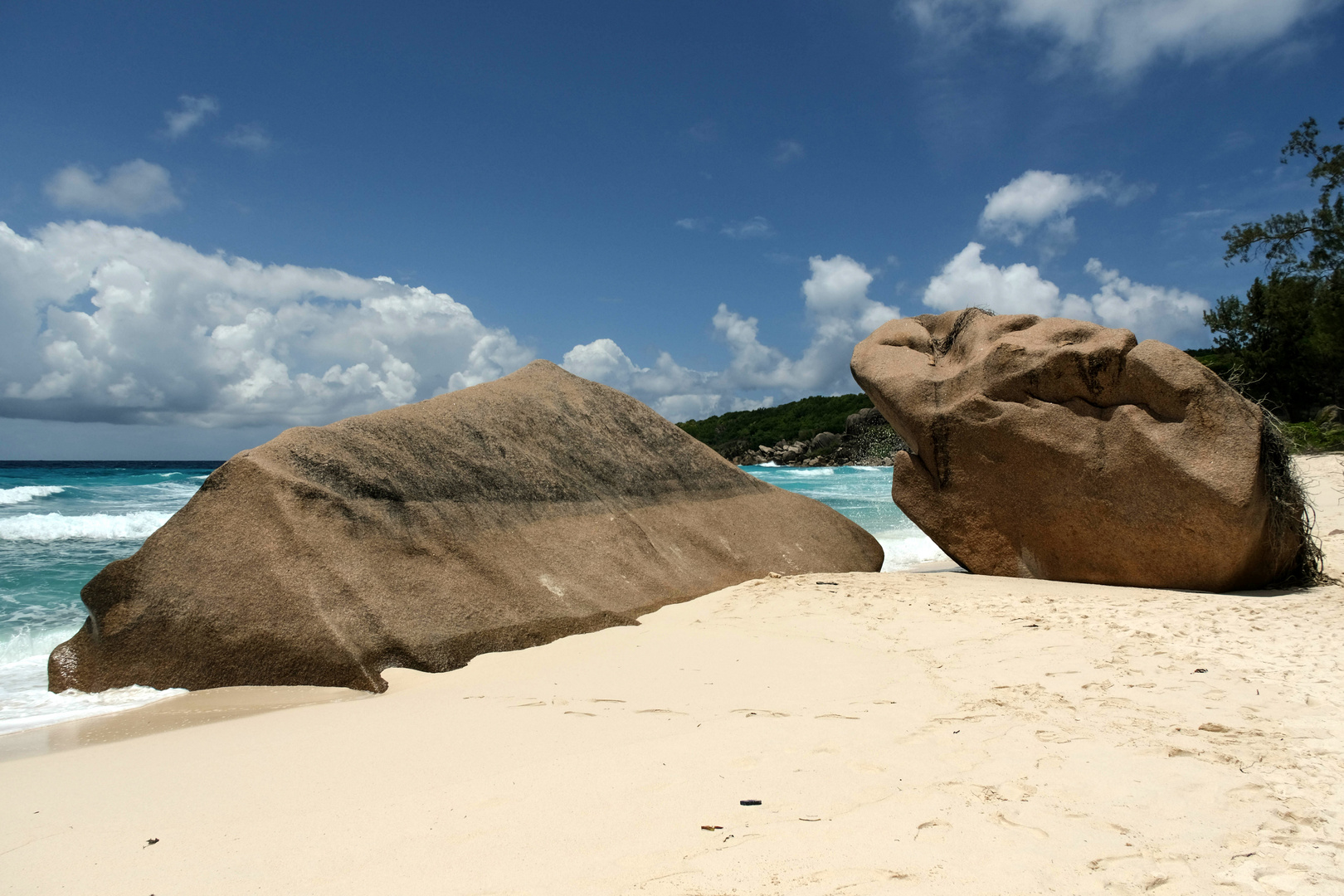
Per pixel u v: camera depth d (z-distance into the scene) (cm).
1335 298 2339
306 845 246
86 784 317
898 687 421
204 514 540
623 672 481
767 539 895
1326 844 238
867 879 216
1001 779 287
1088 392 761
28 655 609
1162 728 342
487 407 774
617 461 838
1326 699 379
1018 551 814
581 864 226
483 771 310
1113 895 210
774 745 328
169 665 495
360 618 525
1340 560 820
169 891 219
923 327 954
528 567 652
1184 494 690
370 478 611
